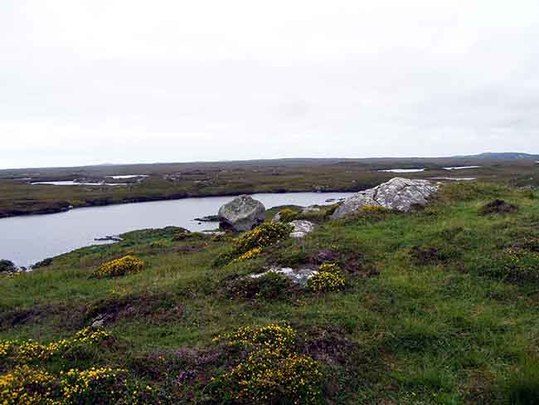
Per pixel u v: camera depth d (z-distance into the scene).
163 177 157.75
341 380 11.78
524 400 10.64
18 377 11.02
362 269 19.00
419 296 16.47
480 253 19.31
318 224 27.78
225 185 120.44
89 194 105.88
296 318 14.87
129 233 51.50
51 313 19.53
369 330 14.23
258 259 21.42
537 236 20.08
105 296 20.14
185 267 25.77
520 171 128.00
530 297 15.88
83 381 10.78
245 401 10.57
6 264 40.44
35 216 79.81
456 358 12.79
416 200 28.58
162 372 11.97
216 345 13.12
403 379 11.94
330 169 187.25
